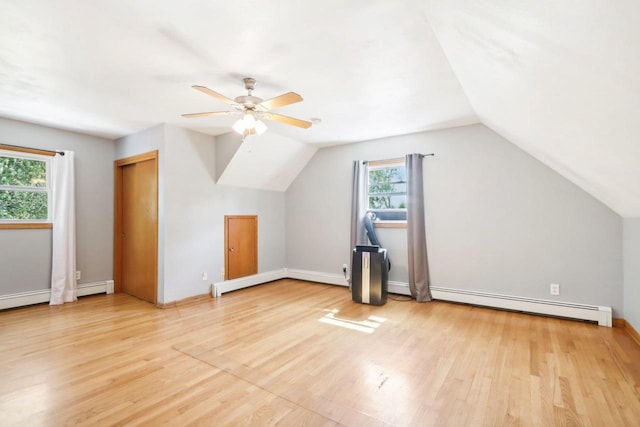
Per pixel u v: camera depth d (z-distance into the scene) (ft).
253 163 14.85
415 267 13.28
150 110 10.75
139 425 5.34
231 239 15.14
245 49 6.73
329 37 6.26
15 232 11.91
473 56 5.93
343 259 16.08
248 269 16.03
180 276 12.82
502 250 11.87
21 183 12.20
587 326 10.03
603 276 10.22
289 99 7.47
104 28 5.89
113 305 12.55
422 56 7.04
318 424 5.38
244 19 5.64
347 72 7.86
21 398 6.11
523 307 11.30
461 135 12.70
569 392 6.28
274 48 6.70
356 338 9.19
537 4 3.10
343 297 13.93
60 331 9.66
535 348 8.40
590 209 10.39
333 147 16.37
